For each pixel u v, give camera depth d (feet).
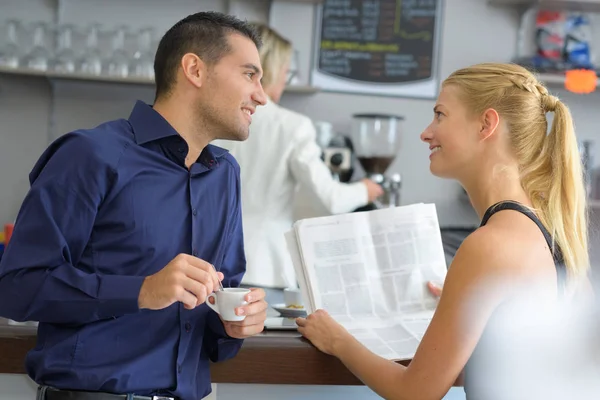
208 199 4.66
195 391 4.62
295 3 12.39
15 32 11.17
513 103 4.61
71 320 4.15
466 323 4.25
